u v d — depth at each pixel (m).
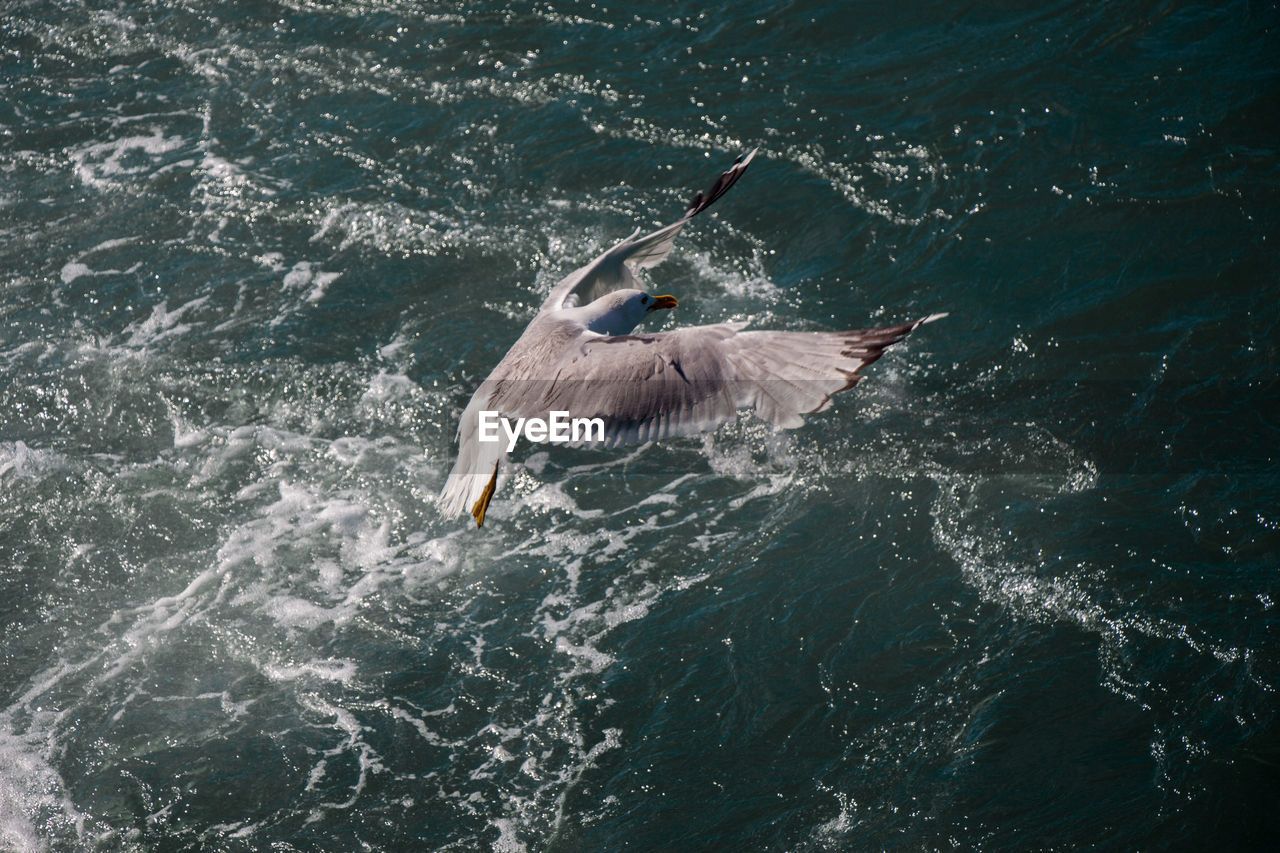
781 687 10.30
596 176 16.33
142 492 12.98
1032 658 10.18
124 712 10.76
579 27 18.98
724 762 9.80
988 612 10.61
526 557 11.89
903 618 10.73
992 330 13.33
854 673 10.32
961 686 10.07
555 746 10.09
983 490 11.68
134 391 14.13
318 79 19.08
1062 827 8.97
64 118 19.14
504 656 10.92
